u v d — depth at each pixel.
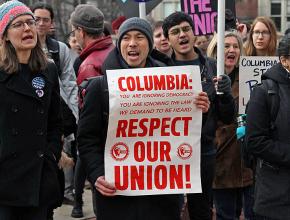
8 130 4.25
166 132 4.11
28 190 4.29
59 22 25.03
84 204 7.77
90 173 4.09
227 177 5.78
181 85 4.08
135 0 5.83
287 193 4.25
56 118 4.60
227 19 6.69
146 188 4.08
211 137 4.94
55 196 4.48
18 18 4.23
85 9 5.75
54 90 4.53
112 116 4.03
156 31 7.14
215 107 4.99
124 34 4.11
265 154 4.25
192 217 5.00
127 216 4.11
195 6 6.67
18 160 4.27
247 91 5.84
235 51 5.95
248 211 5.86
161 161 4.10
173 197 4.17
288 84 4.29
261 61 5.82
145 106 4.06
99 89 4.08
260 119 4.31
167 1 32.69
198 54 5.23
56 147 4.55
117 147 4.07
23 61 4.33
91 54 5.52
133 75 4.07
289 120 4.24
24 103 4.28
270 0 34.06
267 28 6.29
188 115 4.11
